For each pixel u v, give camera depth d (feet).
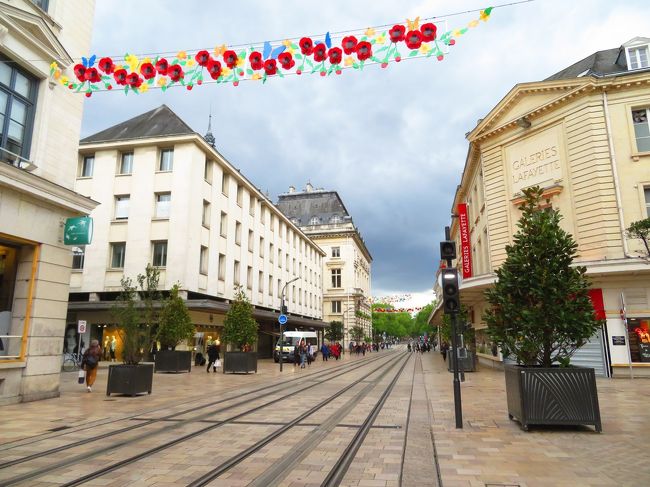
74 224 40.93
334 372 75.82
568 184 64.13
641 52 66.80
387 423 28.32
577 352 59.47
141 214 88.89
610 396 40.27
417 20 21.12
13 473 17.61
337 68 21.91
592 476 17.11
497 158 74.84
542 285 27.30
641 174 59.88
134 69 23.90
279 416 30.86
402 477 17.13
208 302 82.28
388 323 405.80
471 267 97.96
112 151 92.68
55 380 40.09
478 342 98.63
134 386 40.86
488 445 22.21
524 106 70.69
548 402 25.49
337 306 226.38
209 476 17.21
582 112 63.21
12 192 36.22
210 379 60.34
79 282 88.53
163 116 99.45
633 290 57.93
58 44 40.81
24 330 37.73
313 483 16.48
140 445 22.17
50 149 40.75
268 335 133.18
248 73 22.76
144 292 63.67
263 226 128.67
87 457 19.95
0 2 35.12
